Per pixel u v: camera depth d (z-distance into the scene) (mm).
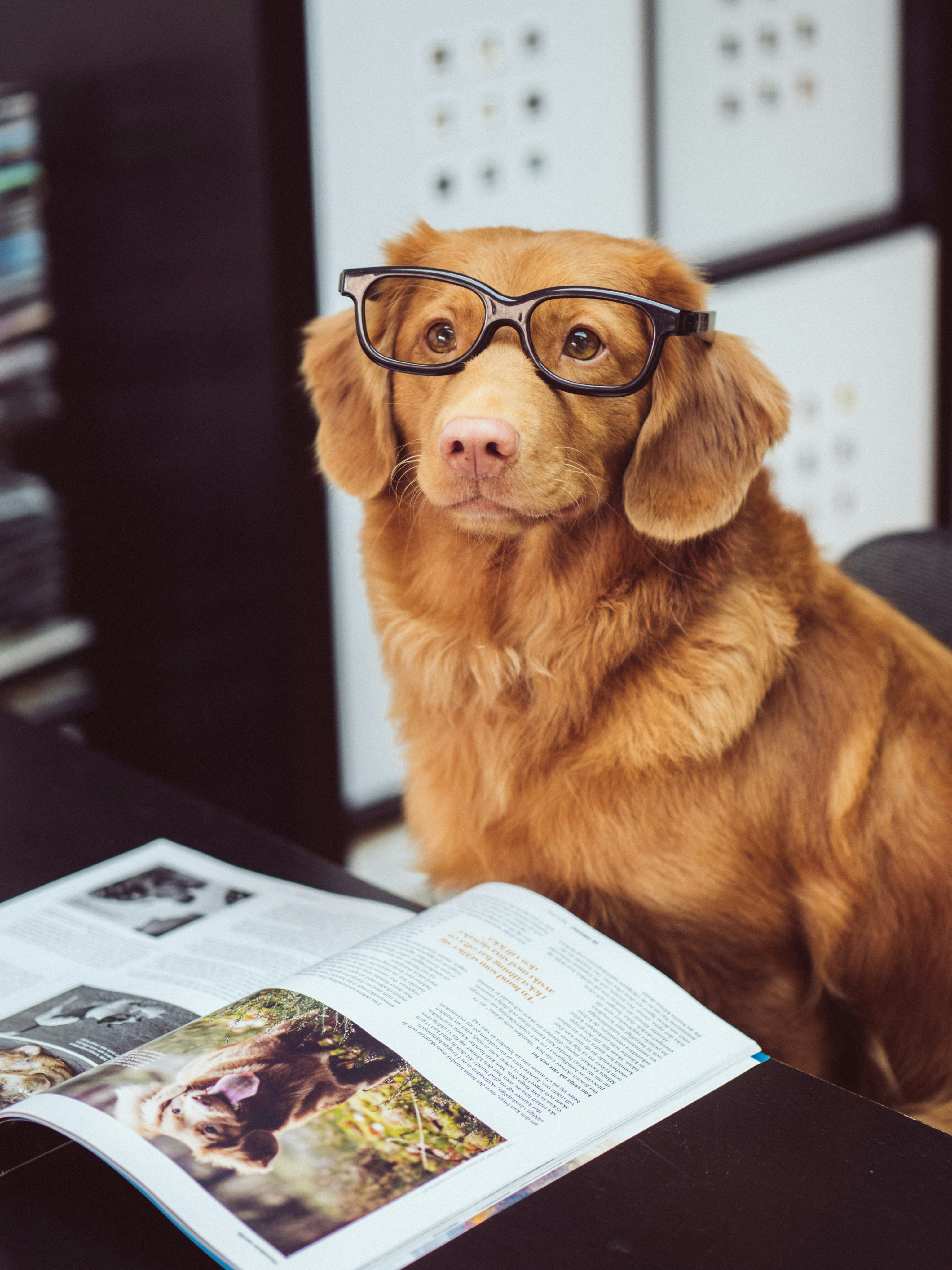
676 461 1154
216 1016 862
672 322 1047
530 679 1199
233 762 2467
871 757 1228
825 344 3092
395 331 1241
